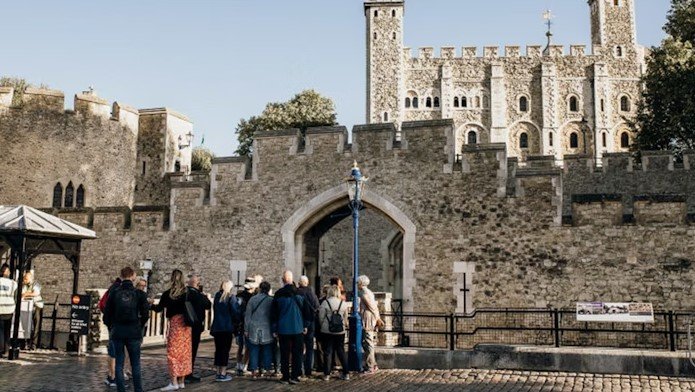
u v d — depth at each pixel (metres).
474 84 69.19
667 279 14.45
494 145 15.96
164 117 32.12
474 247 15.74
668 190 21.58
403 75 69.19
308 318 10.11
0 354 12.02
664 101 30.27
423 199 16.27
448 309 15.67
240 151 49.56
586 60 68.69
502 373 10.52
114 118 30.38
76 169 28.67
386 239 23.91
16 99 29.83
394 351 11.47
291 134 17.62
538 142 68.12
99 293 13.46
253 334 10.30
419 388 9.41
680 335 13.96
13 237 12.15
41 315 13.95
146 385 9.64
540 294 15.14
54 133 28.30
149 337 14.39
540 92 68.62
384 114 67.88
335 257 24.31
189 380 9.97
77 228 13.45
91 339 13.33
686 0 32.97
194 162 52.22
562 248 15.19
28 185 27.53
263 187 17.67
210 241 17.89
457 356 11.19
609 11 69.44
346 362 10.32
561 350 10.66
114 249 18.61
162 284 18.06
